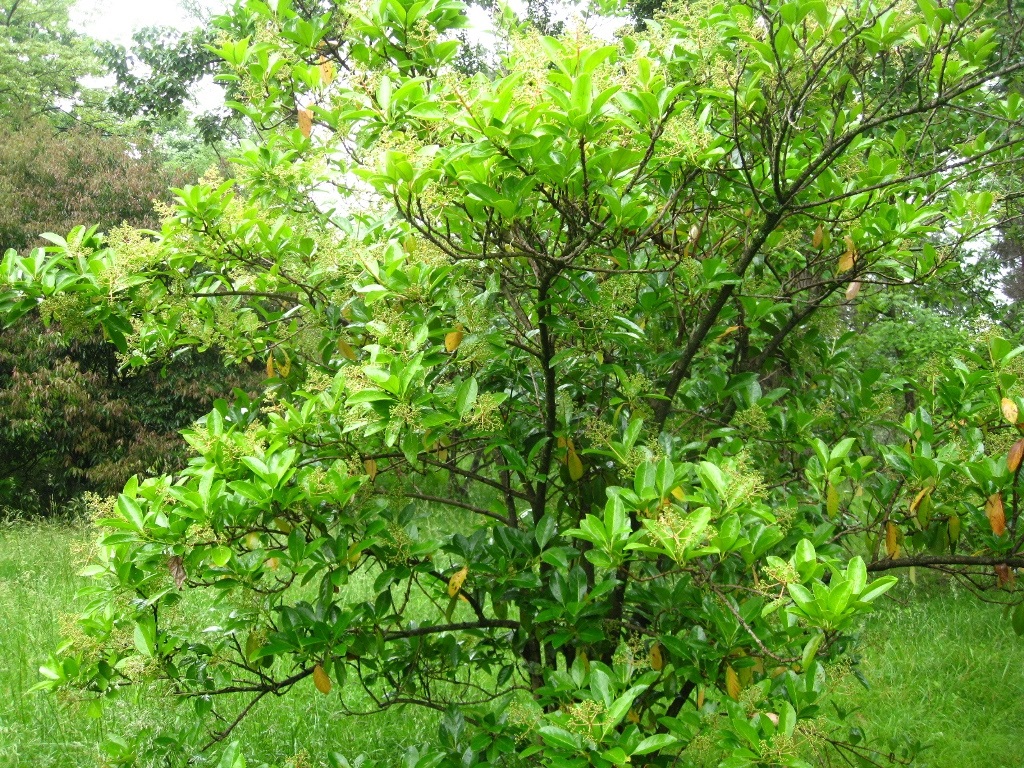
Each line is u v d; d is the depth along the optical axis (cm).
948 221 257
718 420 268
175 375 1066
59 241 248
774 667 205
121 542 197
